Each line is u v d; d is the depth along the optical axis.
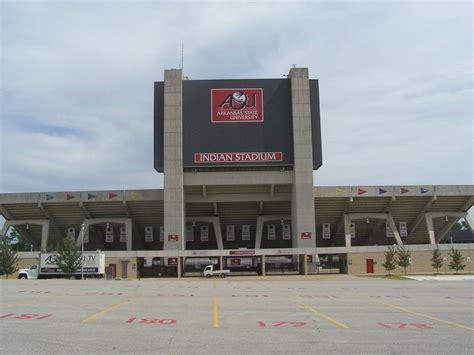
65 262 54.91
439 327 14.39
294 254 61.44
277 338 12.22
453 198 69.75
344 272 62.75
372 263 61.72
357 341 11.90
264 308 19.39
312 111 67.38
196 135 65.56
